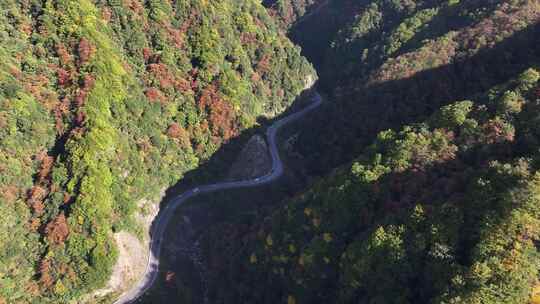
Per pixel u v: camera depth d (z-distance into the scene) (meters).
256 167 114.75
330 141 110.75
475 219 54.03
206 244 98.62
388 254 57.72
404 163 67.50
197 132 108.75
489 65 95.00
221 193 108.81
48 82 87.12
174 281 89.88
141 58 105.94
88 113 85.06
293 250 74.69
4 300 72.19
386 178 68.00
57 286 76.25
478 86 92.06
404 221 59.12
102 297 81.56
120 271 83.75
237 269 85.12
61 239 77.12
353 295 61.84
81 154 81.25
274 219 83.56
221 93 113.38
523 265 47.28
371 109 105.25
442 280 51.72
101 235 79.81
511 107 64.69
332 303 66.00
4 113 78.00
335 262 67.62
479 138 64.69
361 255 60.75
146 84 103.75
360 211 68.00
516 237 49.00
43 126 82.75
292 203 81.50
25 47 87.62
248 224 97.56
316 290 69.31
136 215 92.38
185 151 106.44
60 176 79.94
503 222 50.44
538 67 73.00
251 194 110.25
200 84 112.25
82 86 88.12
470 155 64.38
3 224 73.75
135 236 90.38
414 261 56.06
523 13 102.88
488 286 47.09
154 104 101.81
